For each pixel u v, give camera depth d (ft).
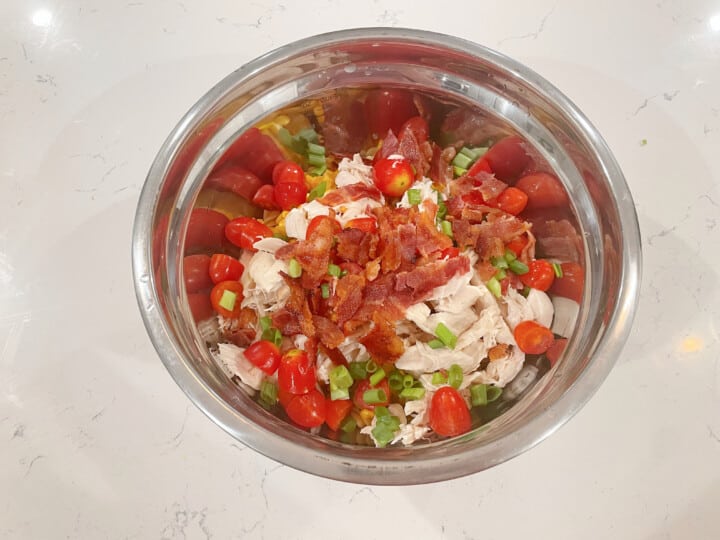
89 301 1.22
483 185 1.19
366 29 1.06
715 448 1.12
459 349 1.12
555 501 1.10
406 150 1.20
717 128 1.30
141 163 1.31
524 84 1.05
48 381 1.17
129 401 1.16
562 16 1.38
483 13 1.39
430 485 1.11
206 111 1.02
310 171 1.28
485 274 1.15
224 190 1.16
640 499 1.10
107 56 1.37
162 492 1.11
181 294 1.04
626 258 0.95
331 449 0.93
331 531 1.09
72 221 1.27
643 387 1.16
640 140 1.30
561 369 1.00
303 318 1.11
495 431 0.97
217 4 1.41
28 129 1.33
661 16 1.38
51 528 1.10
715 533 1.08
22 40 1.39
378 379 1.11
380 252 1.15
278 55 1.05
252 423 0.90
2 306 1.21
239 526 1.09
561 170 1.08
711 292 1.21
